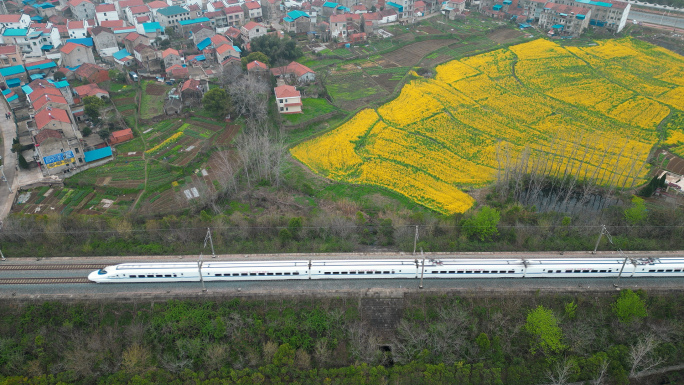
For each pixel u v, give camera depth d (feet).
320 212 289.33
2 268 234.99
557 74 485.56
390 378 193.57
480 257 242.99
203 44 508.12
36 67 428.56
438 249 249.96
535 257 241.14
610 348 203.00
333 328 213.25
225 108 375.86
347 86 466.29
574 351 204.85
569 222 263.90
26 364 200.03
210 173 329.11
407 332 208.95
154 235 257.34
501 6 645.92
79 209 291.38
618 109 416.26
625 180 318.65
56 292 221.46
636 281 230.27
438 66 507.71
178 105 393.50
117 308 218.38
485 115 409.69
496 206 294.87
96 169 328.90
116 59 470.80
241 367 199.31
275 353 199.52
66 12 608.60
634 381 202.59
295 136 381.40
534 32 591.78
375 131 387.75
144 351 200.64
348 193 314.55
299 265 228.22
